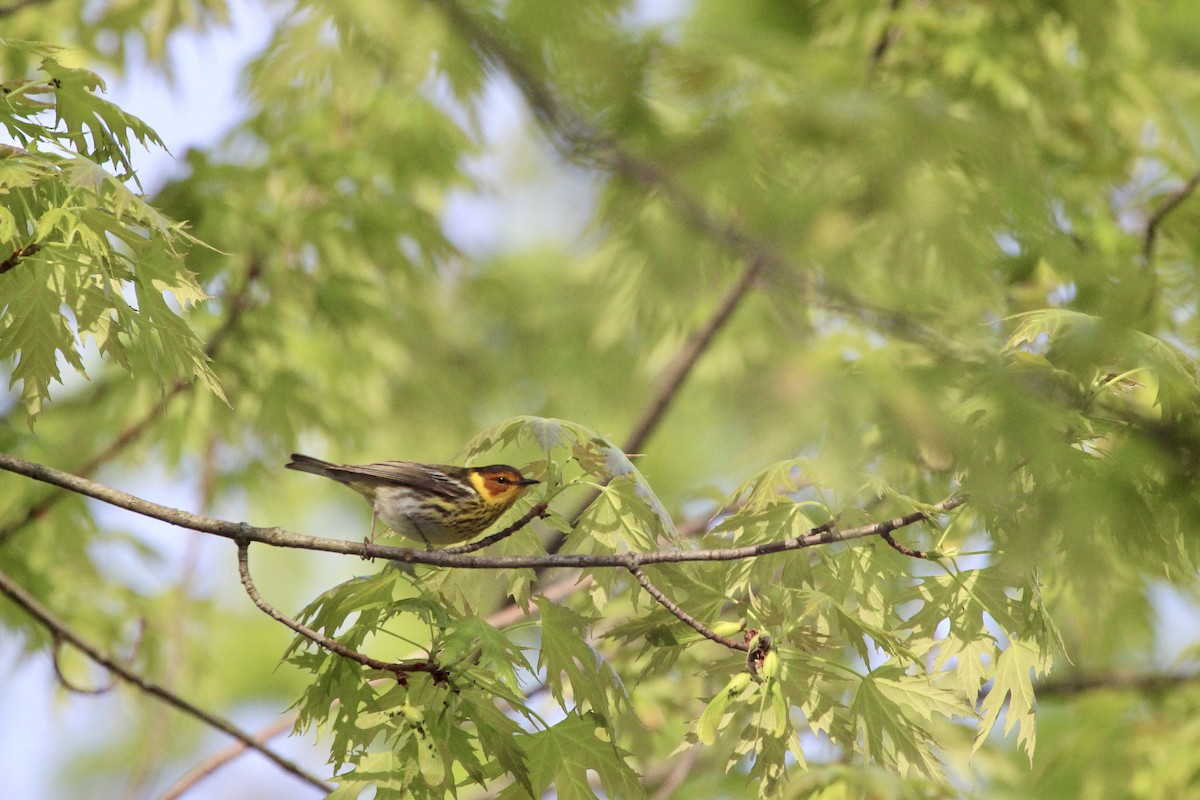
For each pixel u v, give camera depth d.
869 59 12.13
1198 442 6.97
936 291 6.58
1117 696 14.93
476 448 8.95
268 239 15.15
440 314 20.95
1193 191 12.20
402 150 16.45
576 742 8.50
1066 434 6.91
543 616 8.73
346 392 17.34
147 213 7.76
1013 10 13.19
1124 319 7.04
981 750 13.65
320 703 8.36
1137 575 13.16
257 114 16.12
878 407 5.04
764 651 8.34
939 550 9.19
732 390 4.92
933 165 7.09
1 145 7.76
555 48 8.23
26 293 8.06
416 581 8.55
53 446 15.05
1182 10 14.51
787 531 9.23
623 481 9.25
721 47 8.89
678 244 7.63
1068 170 13.05
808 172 7.27
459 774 13.27
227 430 15.98
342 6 10.87
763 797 8.60
